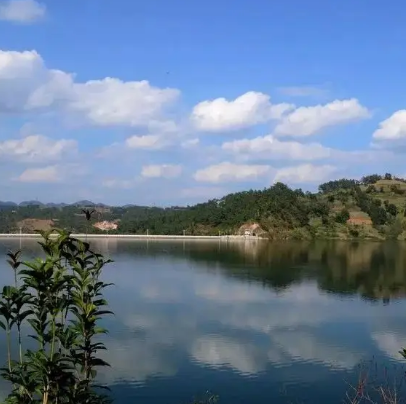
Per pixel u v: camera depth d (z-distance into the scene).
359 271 77.00
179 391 23.28
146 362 27.62
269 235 154.00
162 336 33.72
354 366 27.34
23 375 7.41
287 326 37.84
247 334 35.00
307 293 55.25
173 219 186.00
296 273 74.31
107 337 33.09
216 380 25.02
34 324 7.54
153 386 23.84
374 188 193.75
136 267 81.94
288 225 158.38
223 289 57.66
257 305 47.03
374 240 148.00
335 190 194.75
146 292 54.53
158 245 134.75
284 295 53.56
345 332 36.03
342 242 141.50
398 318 41.34
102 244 137.75
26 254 79.06
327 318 41.12
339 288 59.50
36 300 7.56
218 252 111.75
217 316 41.31
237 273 73.94
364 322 39.69
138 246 130.75
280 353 29.98
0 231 158.00
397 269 79.81
